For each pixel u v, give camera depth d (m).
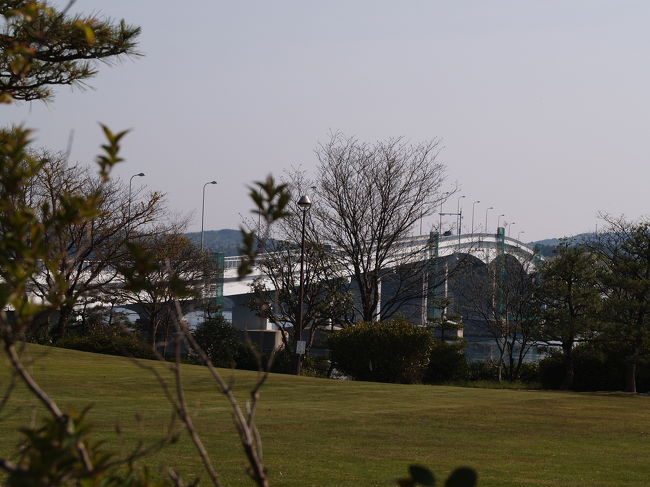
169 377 46.66
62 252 5.52
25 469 4.50
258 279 70.69
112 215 66.88
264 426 29.58
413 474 5.11
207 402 36.72
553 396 51.25
